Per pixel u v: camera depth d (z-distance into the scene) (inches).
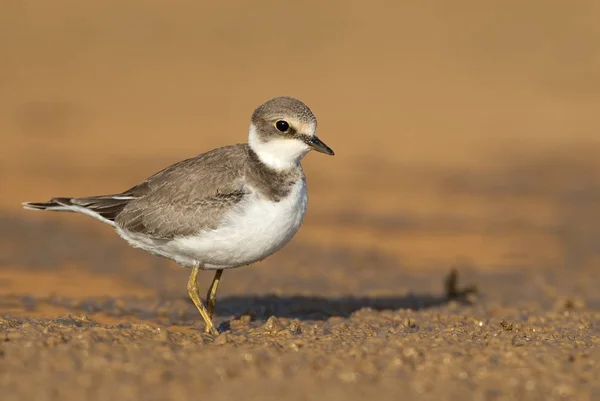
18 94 1141.1
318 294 506.9
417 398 278.2
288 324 396.8
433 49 1391.5
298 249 618.2
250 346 335.3
